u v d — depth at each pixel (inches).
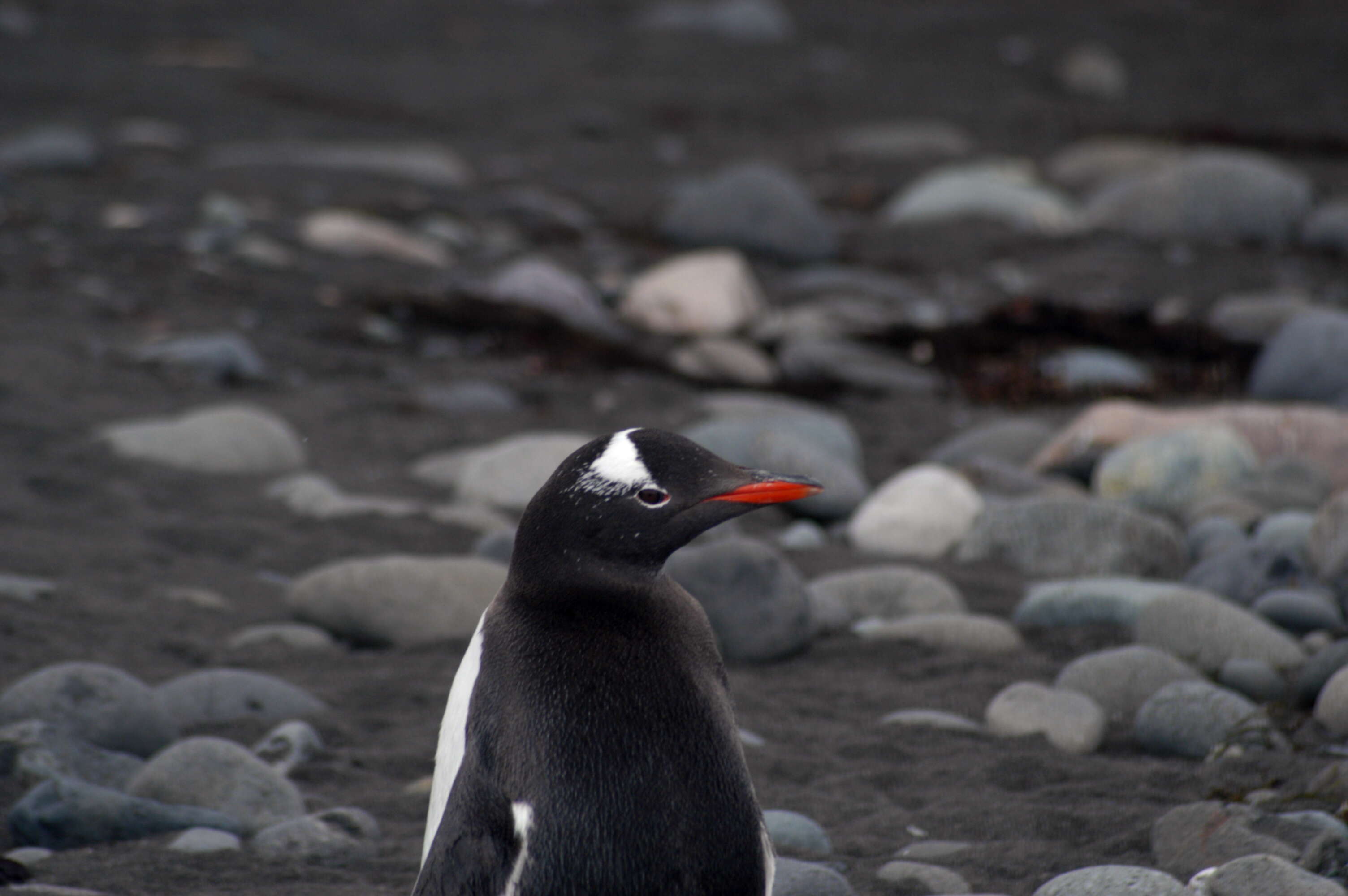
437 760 200.7
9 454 550.9
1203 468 549.3
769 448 567.5
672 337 816.9
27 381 631.8
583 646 196.9
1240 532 498.6
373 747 344.2
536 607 202.1
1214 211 1040.2
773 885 236.2
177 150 1216.8
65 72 1541.6
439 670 392.2
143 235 893.8
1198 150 1400.1
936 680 392.8
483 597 421.7
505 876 182.5
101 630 405.4
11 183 1006.4
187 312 765.3
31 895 243.3
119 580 450.9
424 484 574.9
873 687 388.2
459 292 818.8
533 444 572.7
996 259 998.4
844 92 1699.1
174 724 338.3
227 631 420.2
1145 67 1844.2
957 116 1578.5
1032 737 348.8
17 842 284.4
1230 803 289.3
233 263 857.5
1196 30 2053.4
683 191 1178.6
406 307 805.2
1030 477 575.2
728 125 1540.4
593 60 1852.9
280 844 281.0
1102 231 1059.3
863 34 2034.9
